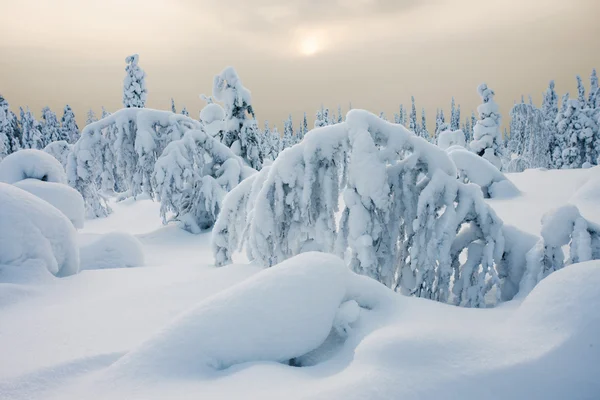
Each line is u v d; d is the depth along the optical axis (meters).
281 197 5.28
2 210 5.21
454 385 2.01
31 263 5.26
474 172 13.46
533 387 2.01
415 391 1.98
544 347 2.17
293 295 2.83
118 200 23.89
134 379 2.34
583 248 3.96
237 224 6.60
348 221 4.98
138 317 3.66
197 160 13.71
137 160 14.32
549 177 15.23
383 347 2.25
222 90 19.86
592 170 11.84
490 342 2.32
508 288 4.71
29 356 2.83
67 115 59.28
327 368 2.53
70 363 2.68
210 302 2.84
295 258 3.25
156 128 14.02
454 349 2.23
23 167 9.28
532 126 36.06
